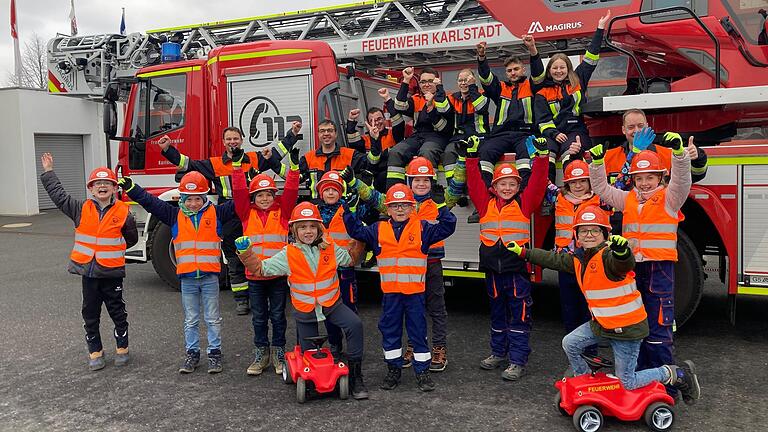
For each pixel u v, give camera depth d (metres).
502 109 5.47
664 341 3.96
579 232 3.70
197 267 4.73
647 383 3.69
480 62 5.41
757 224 4.96
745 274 5.03
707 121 5.52
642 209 4.00
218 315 4.89
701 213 5.30
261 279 4.75
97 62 10.81
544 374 4.64
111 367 4.97
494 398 4.19
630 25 5.92
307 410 4.05
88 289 4.85
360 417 3.91
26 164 18.81
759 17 5.44
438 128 5.77
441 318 4.75
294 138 5.89
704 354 5.04
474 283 8.08
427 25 7.96
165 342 5.64
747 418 3.77
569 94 5.29
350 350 4.27
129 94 8.16
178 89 7.34
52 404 4.21
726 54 5.52
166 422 3.89
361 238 4.36
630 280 3.62
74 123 20.22
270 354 4.99
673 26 5.71
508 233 4.45
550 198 4.98
